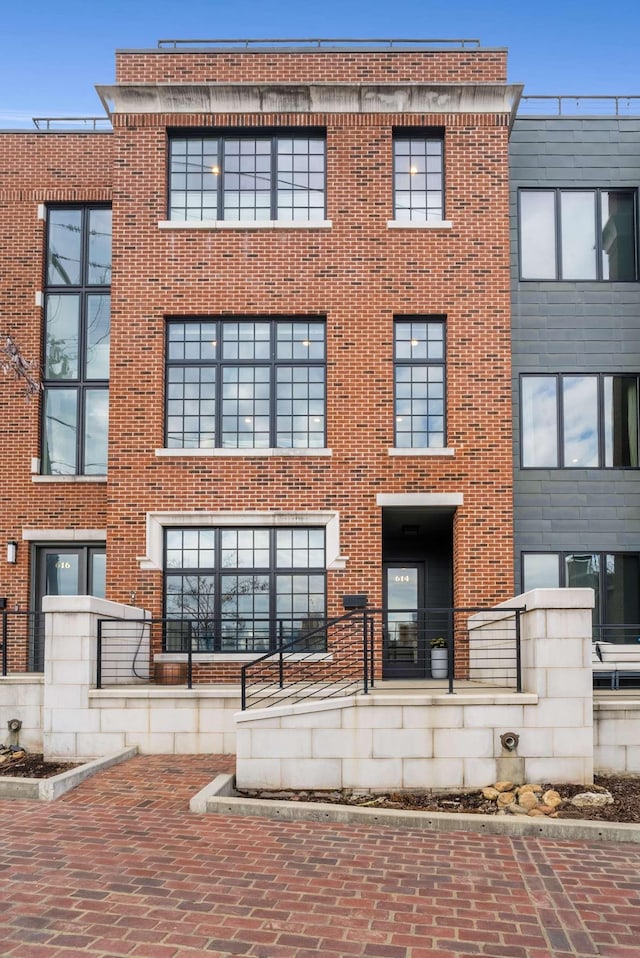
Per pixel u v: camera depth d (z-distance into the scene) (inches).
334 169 556.4
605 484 574.2
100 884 243.4
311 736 366.3
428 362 553.9
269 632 529.0
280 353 556.1
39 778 366.0
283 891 239.5
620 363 584.4
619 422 586.2
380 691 396.2
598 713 392.2
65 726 425.1
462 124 558.3
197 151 566.9
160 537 531.5
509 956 200.1
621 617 568.1
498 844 290.0
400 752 364.5
